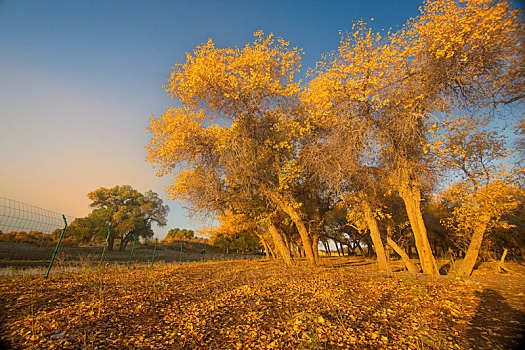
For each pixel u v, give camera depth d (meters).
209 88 14.44
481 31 9.67
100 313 5.27
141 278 9.95
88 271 10.73
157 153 15.19
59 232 10.43
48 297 6.35
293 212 16.47
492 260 16.58
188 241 59.66
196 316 5.45
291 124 14.29
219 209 17.98
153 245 54.59
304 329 4.60
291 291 7.64
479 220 12.37
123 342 4.13
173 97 14.94
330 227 30.97
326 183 14.97
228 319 5.32
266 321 5.14
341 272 11.69
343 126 13.27
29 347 3.72
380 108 12.79
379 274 11.02
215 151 15.44
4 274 8.92
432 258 12.71
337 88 12.93
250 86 13.77
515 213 14.08
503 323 4.44
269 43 14.06
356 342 4.08
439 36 10.82
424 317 5.07
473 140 12.66
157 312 5.69
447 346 3.80
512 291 6.48
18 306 5.53
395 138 12.86
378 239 14.66
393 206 20.56
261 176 15.90
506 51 9.41
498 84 10.12
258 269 14.50
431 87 11.92
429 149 12.73
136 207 53.72
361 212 15.41
